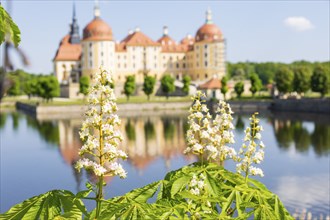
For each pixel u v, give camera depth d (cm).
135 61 16612
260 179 3734
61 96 15788
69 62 16925
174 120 9094
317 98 10788
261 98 13162
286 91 12656
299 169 4128
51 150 5569
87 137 586
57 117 10331
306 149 5281
